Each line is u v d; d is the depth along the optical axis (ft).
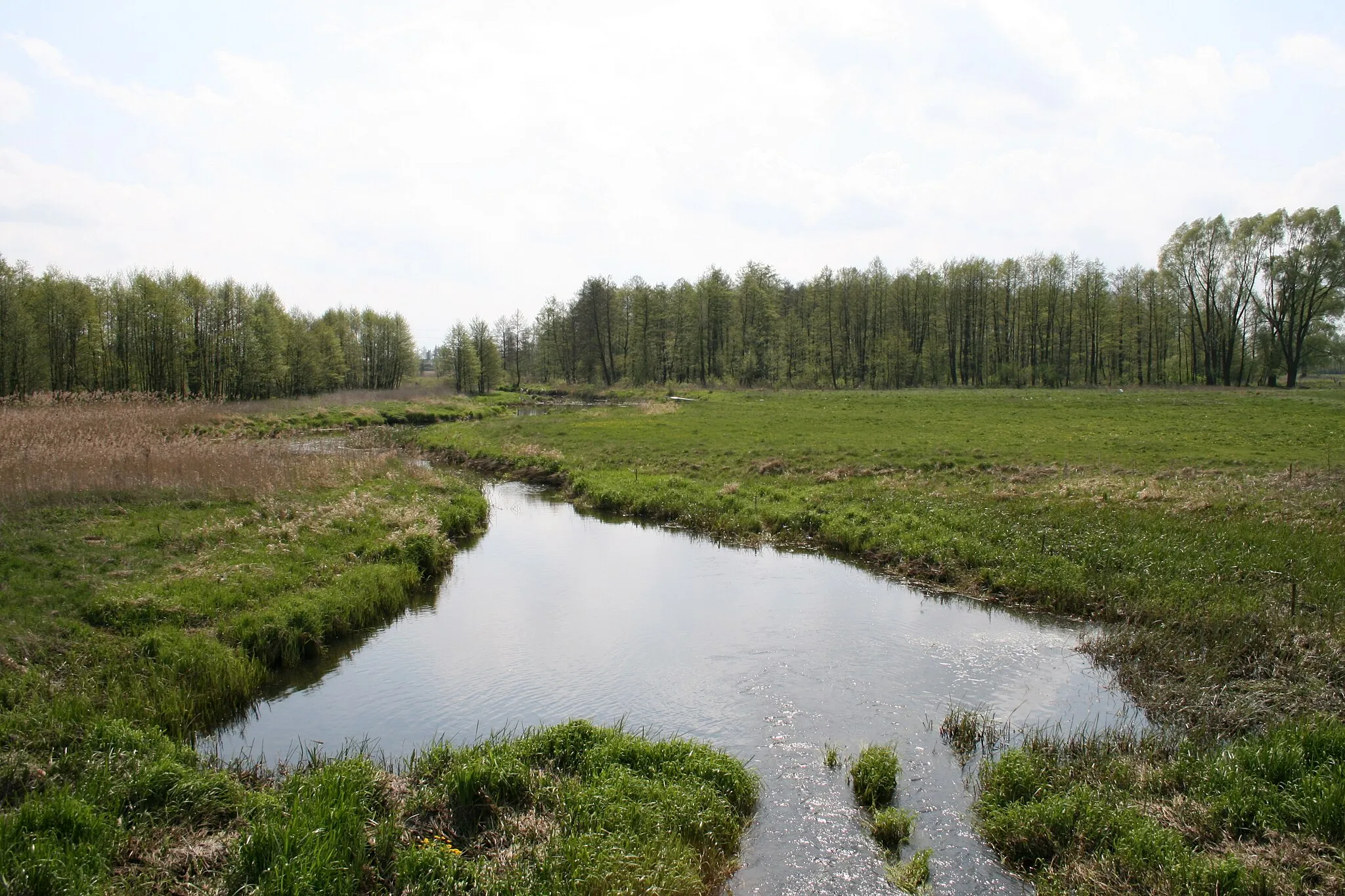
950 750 31.12
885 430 132.57
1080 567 51.75
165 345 205.98
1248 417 138.62
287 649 40.16
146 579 44.52
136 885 20.43
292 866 20.18
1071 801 24.88
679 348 302.04
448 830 24.36
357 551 56.13
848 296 305.12
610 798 24.94
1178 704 33.88
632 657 41.73
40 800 22.75
